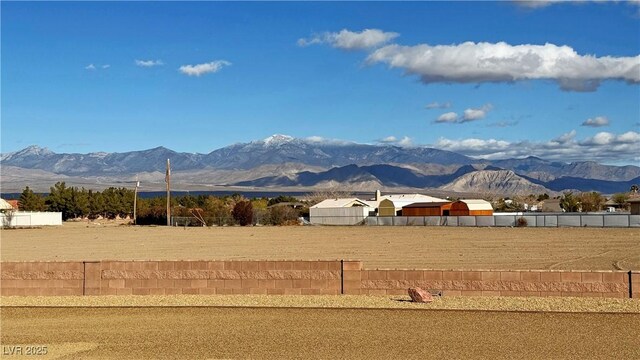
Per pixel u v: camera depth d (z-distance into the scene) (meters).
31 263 22.48
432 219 83.69
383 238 60.28
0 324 18.02
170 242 57.34
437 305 19.81
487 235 62.09
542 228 72.94
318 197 160.38
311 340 15.91
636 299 20.22
